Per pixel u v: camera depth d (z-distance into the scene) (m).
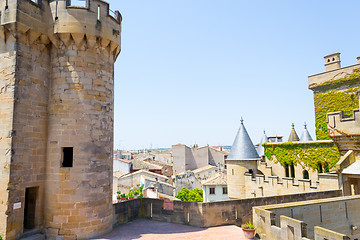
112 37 15.41
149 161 88.31
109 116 15.39
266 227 12.11
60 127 13.91
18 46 13.12
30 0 13.62
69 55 14.28
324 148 28.47
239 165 32.94
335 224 15.09
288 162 33.31
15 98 12.77
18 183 12.62
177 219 15.70
